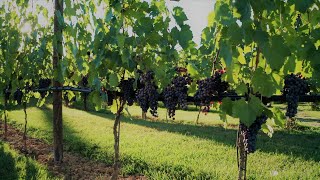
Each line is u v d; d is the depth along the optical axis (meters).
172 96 3.54
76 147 8.92
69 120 14.99
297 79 2.74
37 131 11.30
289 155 8.68
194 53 3.26
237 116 2.28
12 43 7.13
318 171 7.16
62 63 5.01
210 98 3.14
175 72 3.83
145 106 3.73
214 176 6.38
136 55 3.73
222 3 2.25
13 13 7.64
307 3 2.11
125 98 4.09
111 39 3.63
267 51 2.01
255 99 2.27
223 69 3.24
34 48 7.20
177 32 3.15
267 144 10.29
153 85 3.71
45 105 20.67
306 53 2.29
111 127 13.20
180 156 8.10
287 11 2.30
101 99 4.41
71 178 6.42
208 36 2.61
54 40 5.18
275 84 2.61
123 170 6.80
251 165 7.52
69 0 4.43
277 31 2.47
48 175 6.39
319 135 12.84
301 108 25.80
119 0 3.58
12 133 11.13
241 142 3.30
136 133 11.80
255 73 2.30
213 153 8.61
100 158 7.82
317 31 2.28
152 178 6.39
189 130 13.09
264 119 2.68
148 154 8.16
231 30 2.07
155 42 3.59
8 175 6.24
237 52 2.33
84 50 4.57
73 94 6.92
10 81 7.96
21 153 8.31
